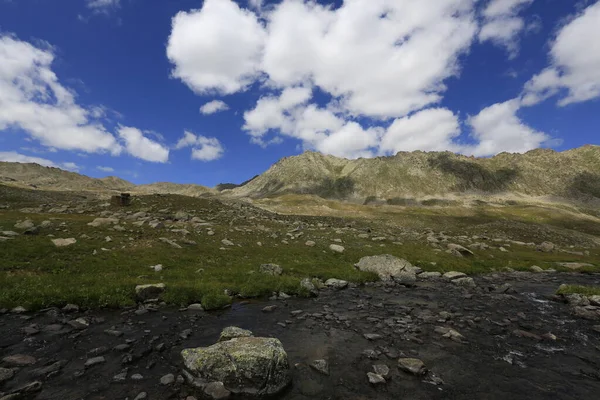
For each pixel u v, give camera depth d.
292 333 14.80
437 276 32.75
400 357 12.51
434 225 99.06
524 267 42.47
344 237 47.75
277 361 10.16
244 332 12.55
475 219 116.75
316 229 54.91
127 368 10.52
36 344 11.85
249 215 71.69
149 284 19.42
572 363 12.56
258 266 28.67
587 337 15.65
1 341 11.87
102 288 18.17
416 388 10.23
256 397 9.34
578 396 10.13
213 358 10.12
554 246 63.09
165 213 58.94
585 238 81.00
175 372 10.45
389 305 20.88
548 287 30.06
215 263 28.72
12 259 21.83
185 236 36.25
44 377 9.64
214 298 18.67
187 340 13.28
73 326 13.91
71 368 10.30
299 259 33.53
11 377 9.43
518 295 25.78
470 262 41.19
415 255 39.81
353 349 13.16
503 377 11.22
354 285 26.89
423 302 22.03
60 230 31.83
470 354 13.14
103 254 26.20
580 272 42.81
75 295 16.97
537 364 12.38
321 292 23.73
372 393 9.81
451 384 10.59
